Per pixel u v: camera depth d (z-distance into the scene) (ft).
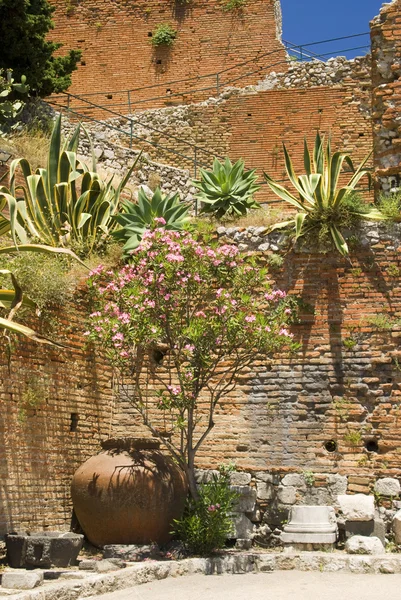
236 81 102.32
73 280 45.85
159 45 105.70
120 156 81.10
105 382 46.80
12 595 28.27
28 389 40.60
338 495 42.88
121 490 39.01
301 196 49.19
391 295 46.44
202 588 33.55
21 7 72.69
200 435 46.62
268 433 45.83
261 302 46.34
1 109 65.72
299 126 90.17
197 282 41.93
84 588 31.60
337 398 45.57
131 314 40.88
